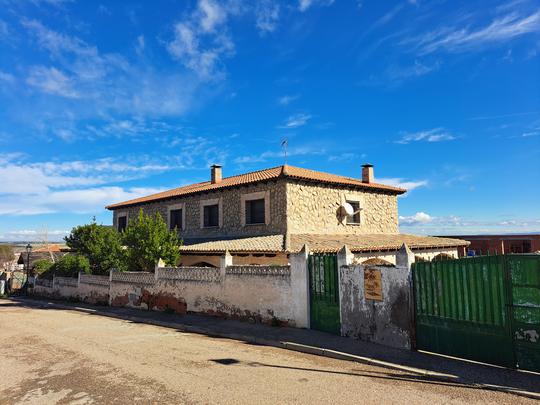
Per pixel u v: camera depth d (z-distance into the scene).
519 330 6.73
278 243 15.18
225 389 6.29
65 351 9.20
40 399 6.07
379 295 8.84
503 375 6.52
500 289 6.97
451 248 21.44
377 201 21.98
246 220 18.94
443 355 7.75
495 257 7.05
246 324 11.61
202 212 21.14
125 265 18.11
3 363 8.24
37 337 11.06
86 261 22.19
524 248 25.83
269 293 11.41
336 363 7.80
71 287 20.89
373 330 8.93
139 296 16.12
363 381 6.62
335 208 19.34
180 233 22.30
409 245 17.69
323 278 10.16
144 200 24.67
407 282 8.32
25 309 18.45
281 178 17.33
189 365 7.76
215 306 13.01
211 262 16.95
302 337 9.61
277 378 6.84
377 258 16.47
